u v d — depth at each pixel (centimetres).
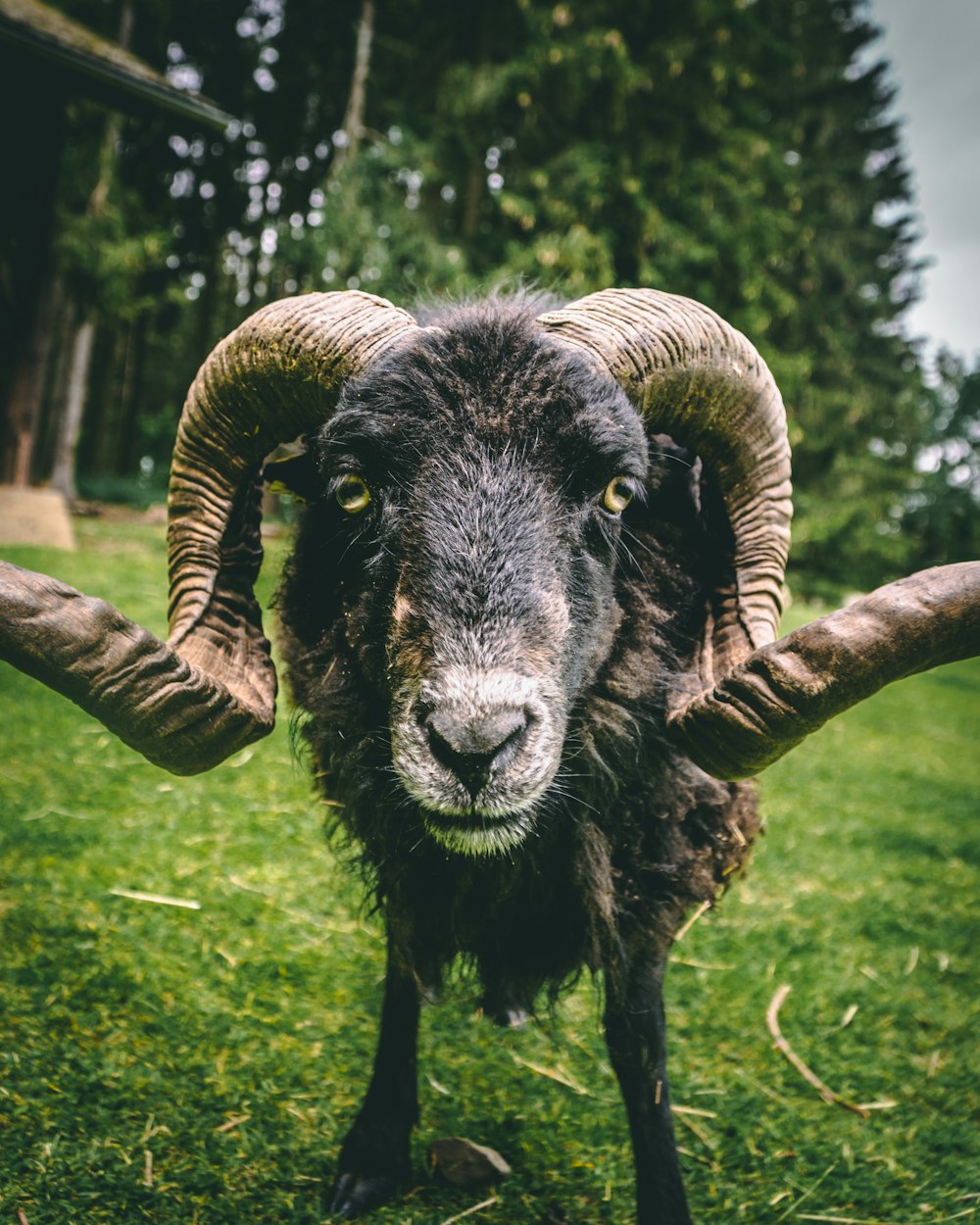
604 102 377
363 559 51
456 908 53
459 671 42
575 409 46
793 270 541
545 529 45
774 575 52
